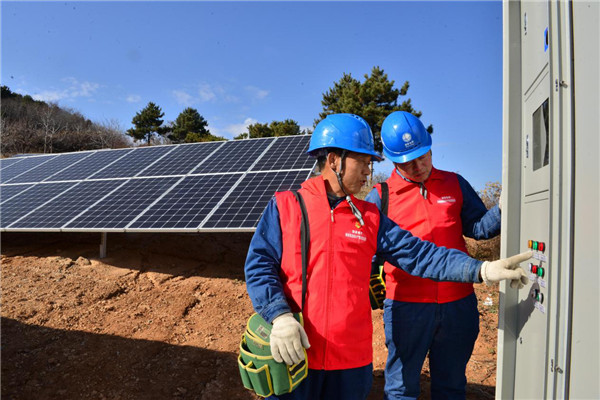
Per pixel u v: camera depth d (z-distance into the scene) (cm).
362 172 206
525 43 179
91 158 1108
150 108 4522
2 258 730
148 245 819
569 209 124
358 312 200
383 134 271
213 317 529
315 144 213
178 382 385
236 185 748
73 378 385
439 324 254
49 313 515
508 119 187
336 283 196
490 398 344
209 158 940
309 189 210
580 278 117
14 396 355
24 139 3145
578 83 120
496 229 250
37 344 442
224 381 385
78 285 612
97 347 441
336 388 198
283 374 178
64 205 789
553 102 139
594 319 109
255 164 844
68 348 437
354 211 206
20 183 997
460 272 194
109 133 3731
